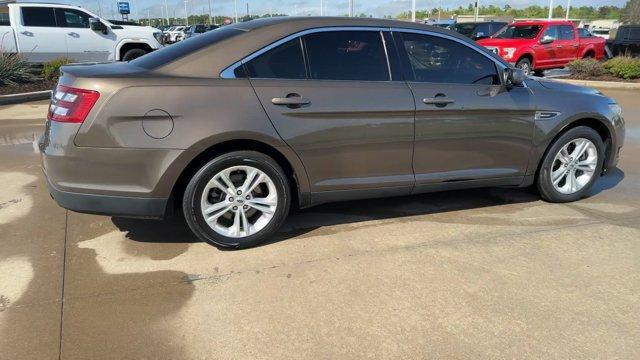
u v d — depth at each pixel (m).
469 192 5.19
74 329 2.80
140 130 3.31
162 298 3.11
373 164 3.97
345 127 3.78
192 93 3.38
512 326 2.88
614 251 3.82
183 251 3.72
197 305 3.04
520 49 15.16
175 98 3.34
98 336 2.75
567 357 2.63
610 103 4.87
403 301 3.11
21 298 3.08
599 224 4.33
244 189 3.64
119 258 3.60
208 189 3.55
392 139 3.96
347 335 2.78
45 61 12.37
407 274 3.43
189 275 3.38
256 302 3.08
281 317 2.93
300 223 4.30
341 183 3.91
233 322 2.88
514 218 4.46
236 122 3.45
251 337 2.76
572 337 2.79
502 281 3.36
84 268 3.45
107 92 3.25
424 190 4.24
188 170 3.55
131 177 3.36
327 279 3.36
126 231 4.05
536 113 4.45
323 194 3.90
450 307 3.05
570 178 4.81
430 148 4.13
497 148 4.39
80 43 12.60
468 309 3.04
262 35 3.64
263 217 3.77
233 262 3.57
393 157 4.02
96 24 12.53
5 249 3.71
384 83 3.92
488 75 4.34
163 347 2.67
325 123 3.71
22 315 2.91
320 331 2.81
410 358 2.61
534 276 3.43
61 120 3.31
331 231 4.13
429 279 3.37
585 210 4.68
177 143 3.36
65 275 3.35
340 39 3.85
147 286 3.23
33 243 3.81
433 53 4.17
